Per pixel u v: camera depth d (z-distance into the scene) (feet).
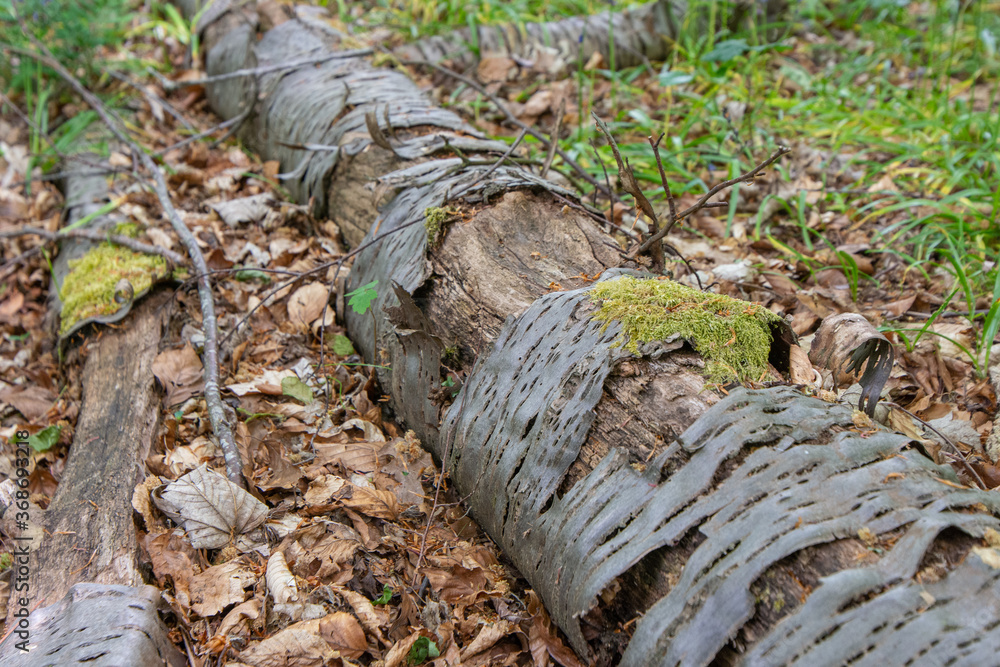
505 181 7.20
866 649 3.40
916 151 10.98
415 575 5.81
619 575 4.38
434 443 6.70
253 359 8.43
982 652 3.25
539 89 14.56
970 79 13.35
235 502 6.18
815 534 3.77
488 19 16.01
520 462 5.24
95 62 15.51
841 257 9.01
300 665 5.04
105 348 8.34
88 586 5.26
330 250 9.96
